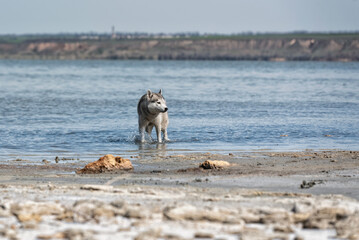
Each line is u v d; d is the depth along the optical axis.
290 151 20.06
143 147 21.47
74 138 23.64
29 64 161.38
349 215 9.06
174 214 9.17
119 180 14.09
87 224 8.90
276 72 105.19
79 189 12.34
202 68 131.62
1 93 49.78
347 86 61.16
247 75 92.12
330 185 12.96
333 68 129.50
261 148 20.95
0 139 23.19
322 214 9.30
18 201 10.37
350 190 12.36
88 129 26.31
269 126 27.41
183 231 8.41
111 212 9.50
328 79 77.56
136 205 9.94
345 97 45.81
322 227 8.74
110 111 34.50
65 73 98.56
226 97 45.91
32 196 11.34
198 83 68.31
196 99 43.84
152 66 148.50
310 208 9.56
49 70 112.94
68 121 29.30
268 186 12.96
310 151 19.95
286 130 26.03
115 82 70.12
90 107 37.06
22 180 14.19
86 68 128.38
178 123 28.53
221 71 111.12
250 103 40.34
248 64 173.62
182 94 49.50
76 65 153.88
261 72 105.50
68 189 12.35
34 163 17.67
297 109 35.94
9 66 138.75
